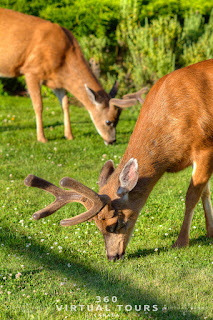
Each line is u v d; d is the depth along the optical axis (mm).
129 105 10375
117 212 4852
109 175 5258
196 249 5406
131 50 14172
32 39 10766
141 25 15234
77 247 5594
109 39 15312
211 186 7871
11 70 11094
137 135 5277
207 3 15758
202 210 6773
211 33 14562
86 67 11094
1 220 6496
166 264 5016
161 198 7223
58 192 4770
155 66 13695
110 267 4965
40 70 10914
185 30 14492
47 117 13711
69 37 11023
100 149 10430
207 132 5234
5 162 9383
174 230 6090
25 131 11906
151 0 15352
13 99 15961
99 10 14891
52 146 10602
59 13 15047
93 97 10633
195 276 4746
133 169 4609
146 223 6332
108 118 10688
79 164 9281
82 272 4930
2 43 10812
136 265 5047
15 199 7324
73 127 12586
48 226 6281
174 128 5199
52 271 4930
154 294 4406
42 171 8797
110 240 4977
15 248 5539
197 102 5223
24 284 4637
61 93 11375
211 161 5352
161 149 5195
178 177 8414
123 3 14789
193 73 5383
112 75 15125
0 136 11336
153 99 5371
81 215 4469
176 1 15422
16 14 10914
